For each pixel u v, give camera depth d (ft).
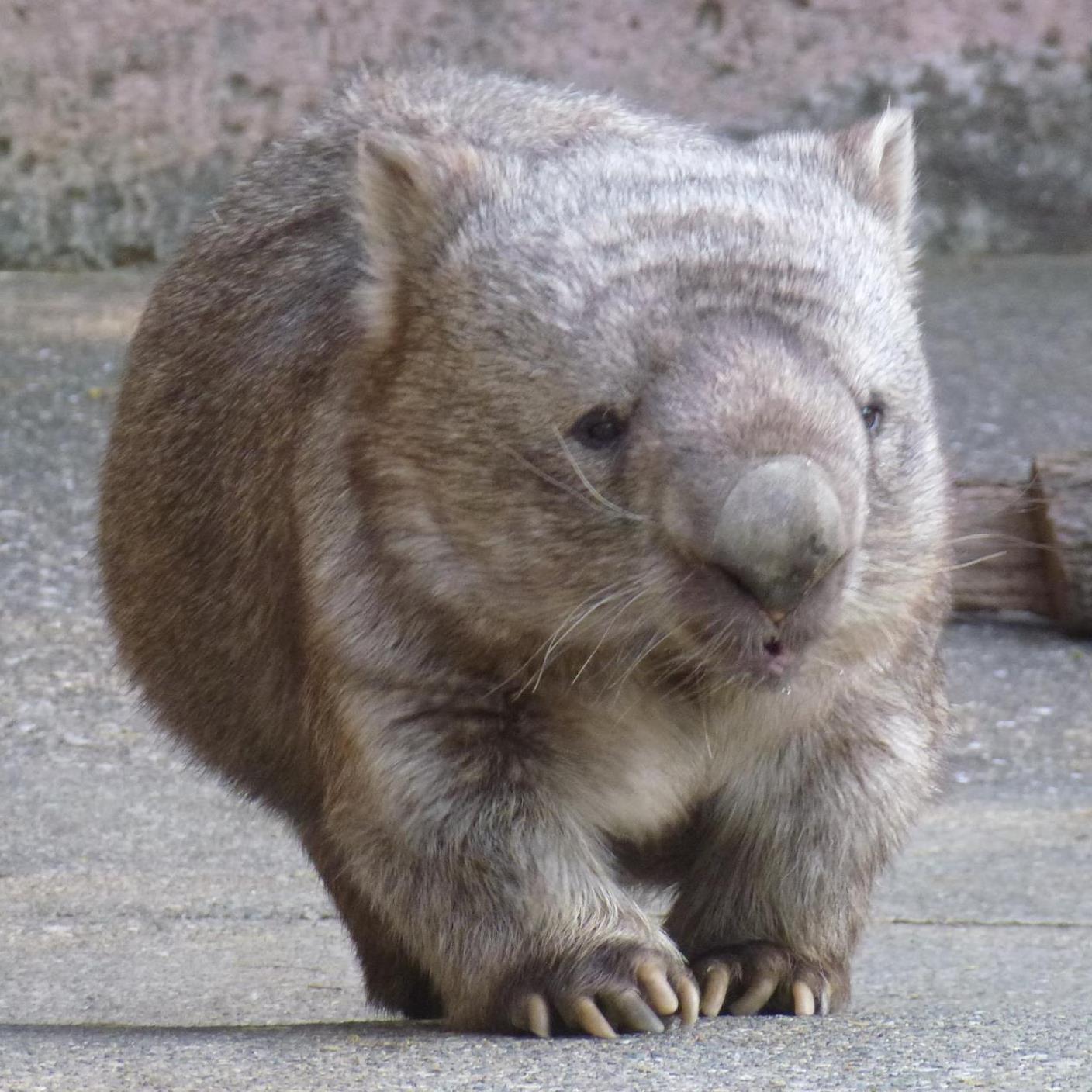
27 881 35.12
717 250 22.22
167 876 35.65
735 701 23.89
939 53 89.71
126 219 85.66
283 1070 19.39
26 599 50.11
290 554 25.72
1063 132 90.68
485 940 23.17
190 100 85.61
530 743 23.58
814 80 89.40
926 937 32.81
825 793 24.80
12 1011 28.09
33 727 42.83
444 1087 18.35
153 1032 23.00
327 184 29.19
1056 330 76.28
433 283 23.44
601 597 22.03
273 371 27.04
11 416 62.85
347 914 27.48
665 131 28.84
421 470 23.02
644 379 21.52
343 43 86.48
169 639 30.04
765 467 19.93
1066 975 29.66
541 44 87.71
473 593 22.89
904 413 22.84
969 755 43.88
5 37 84.12
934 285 84.64
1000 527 51.49
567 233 22.75
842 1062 18.80
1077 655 49.67
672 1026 22.39
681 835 26.16
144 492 30.50
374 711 23.53
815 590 20.58
